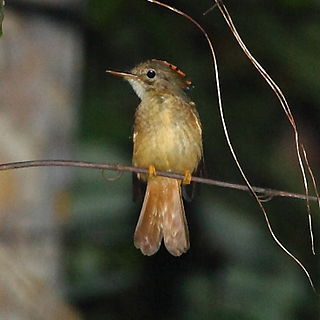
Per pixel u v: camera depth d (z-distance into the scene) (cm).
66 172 1184
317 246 1524
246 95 1579
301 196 777
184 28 1538
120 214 1456
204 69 1551
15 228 1154
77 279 1468
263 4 1528
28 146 1152
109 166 741
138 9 1518
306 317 1456
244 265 1498
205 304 1467
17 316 1130
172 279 1516
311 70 1548
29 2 1160
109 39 1530
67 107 1183
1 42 1150
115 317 1513
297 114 1611
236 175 1558
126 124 1501
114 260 1495
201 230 1525
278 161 1587
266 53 1557
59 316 1154
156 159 945
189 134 947
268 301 1454
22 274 1151
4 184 1147
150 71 970
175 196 919
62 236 1184
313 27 1531
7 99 1148
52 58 1173
